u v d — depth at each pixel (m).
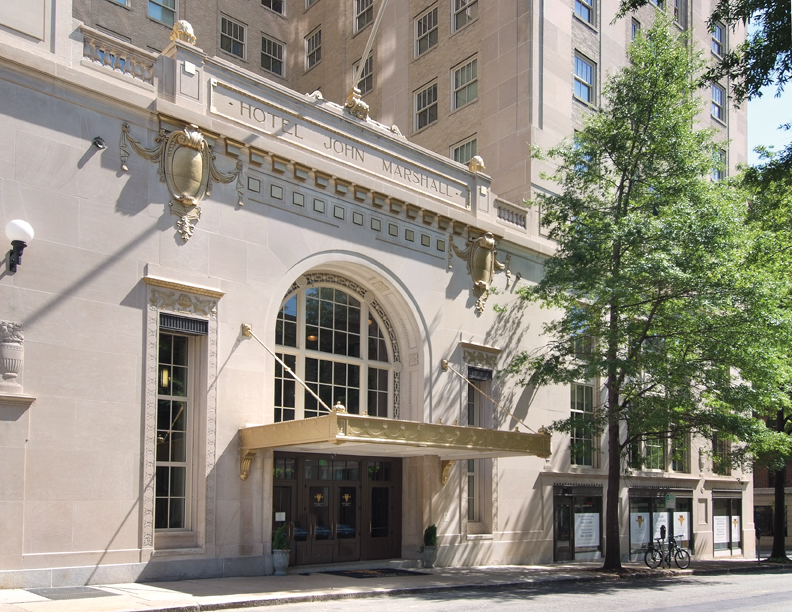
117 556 15.46
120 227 16.44
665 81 24.47
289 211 19.75
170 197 17.38
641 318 24.91
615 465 24.03
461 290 24.34
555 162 29.34
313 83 39.53
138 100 16.92
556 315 27.94
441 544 22.33
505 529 24.67
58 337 15.20
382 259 21.91
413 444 17.75
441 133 32.38
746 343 22.39
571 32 31.25
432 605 14.38
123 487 15.76
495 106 30.14
